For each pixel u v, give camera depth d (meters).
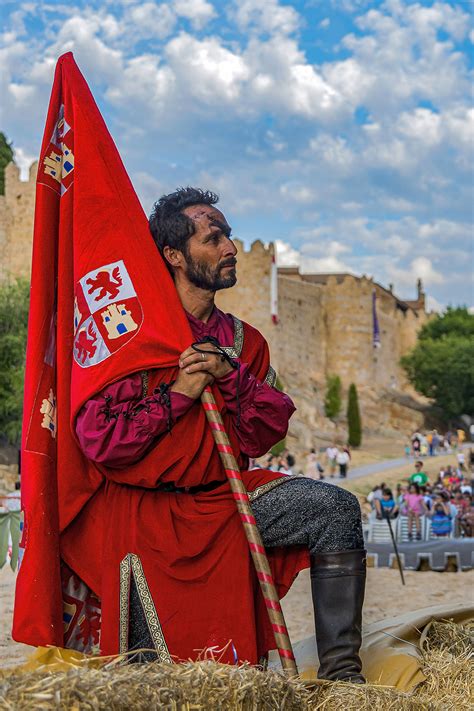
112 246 3.63
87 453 3.41
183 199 3.76
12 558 4.49
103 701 2.37
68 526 3.68
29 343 3.76
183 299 3.75
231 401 3.55
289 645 3.25
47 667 2.82
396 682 3.66
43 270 3.82
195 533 3.43
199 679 2.62
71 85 3.85
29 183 61.16
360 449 71.12
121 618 3.42
